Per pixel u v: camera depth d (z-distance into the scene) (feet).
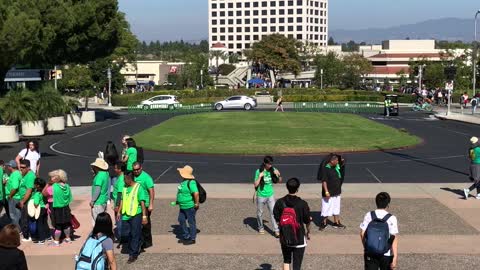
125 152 54.70
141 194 39.60
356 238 44.96
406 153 93.45
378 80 533.96
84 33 151.43
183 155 91.20
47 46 139.64
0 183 45.39
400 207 55.21
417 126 146.72
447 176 72.49
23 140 115.65
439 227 48.06
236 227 48.47
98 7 152.56
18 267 24.70
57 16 139.85
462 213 52.80
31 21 122.01
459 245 42.98
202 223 49.85
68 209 43.45
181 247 42.96
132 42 267.18
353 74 363.76
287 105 248.52
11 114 114.11
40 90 134.62
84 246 27.96
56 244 43.09
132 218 39.45
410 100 264.11
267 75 417.49
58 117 133.59
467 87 309.01
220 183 68.08
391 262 29.35
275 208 32.63
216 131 123.85
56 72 172.86
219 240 44.70
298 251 32.19
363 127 134.41
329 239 44.68
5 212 51.34
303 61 437.58
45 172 77.10
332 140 107.14
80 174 75.31
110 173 50.03
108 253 27.99
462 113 189.57
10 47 117.19
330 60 368.27
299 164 81.97
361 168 78.54
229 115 172.35
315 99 282.77
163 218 51.88
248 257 40.55
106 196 42.88
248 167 79.71
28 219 43.50
